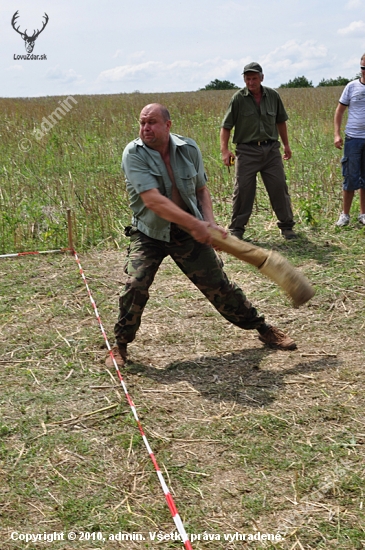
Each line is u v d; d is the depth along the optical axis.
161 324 5.33
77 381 4.35
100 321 5.27
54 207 8.83
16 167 11.89
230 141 14.57
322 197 9.16
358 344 4.82
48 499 3.14
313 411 3.87
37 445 3.59
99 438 3.66
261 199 9.35
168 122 4.07
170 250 4.34
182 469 3.36
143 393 4.18
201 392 4.18
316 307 5.57
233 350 4.81
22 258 7.13
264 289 6.06
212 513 3.03
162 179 4.10
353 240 7.32
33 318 5.45
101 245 7.66
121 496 3.16
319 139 14.20
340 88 41.56
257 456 3.45
